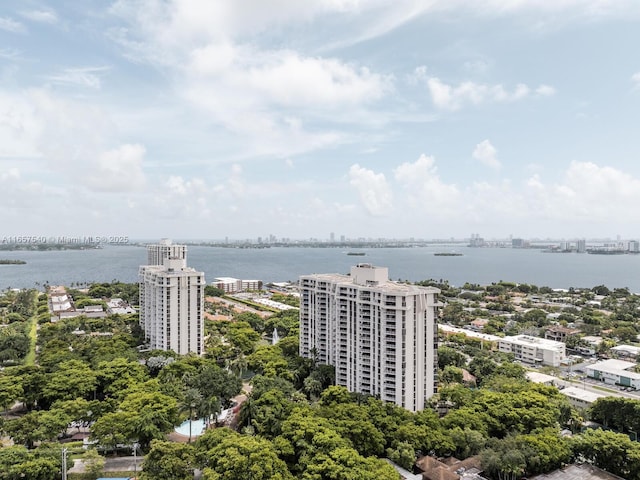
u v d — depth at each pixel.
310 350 197.00
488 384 175.25
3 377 156.50
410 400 154.38
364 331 163.00
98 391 166.50
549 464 115.62
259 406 137.62
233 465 98.62
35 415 129.12
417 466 116.00
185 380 168.50
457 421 131.25
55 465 104.81
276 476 97.38
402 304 151.75
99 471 115.75
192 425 151.75
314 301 198.62
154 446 108.06
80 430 147.62
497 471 112.19
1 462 101.00
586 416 155.25
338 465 100.62
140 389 151.12
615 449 114.12
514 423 133.12
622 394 187.50
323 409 134.12
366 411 132.50
